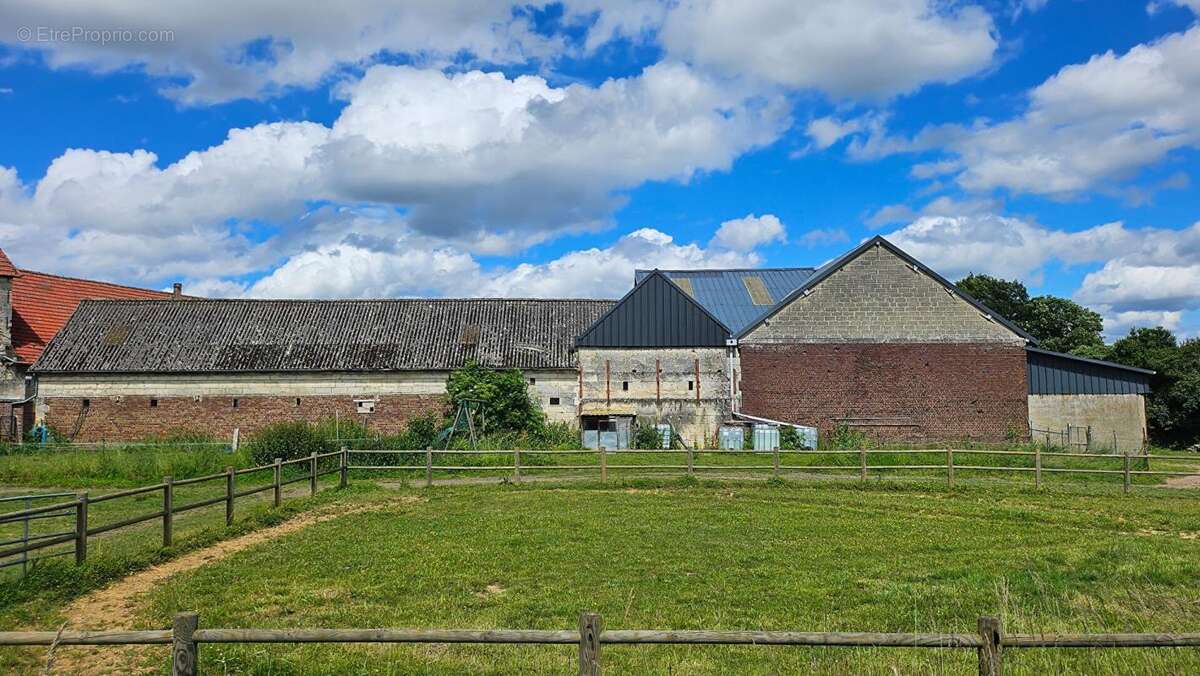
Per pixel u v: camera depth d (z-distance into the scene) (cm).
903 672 880
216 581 1356
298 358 4434
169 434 4331
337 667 932
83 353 4484
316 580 1366
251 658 951
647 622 1113
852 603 1223
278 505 2094
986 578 1361
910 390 4016
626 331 4231
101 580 1341
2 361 4566
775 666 933
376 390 4369
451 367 4350
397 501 2355
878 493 2484
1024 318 7888
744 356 4059
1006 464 3150
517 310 4831
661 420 4166
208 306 4891
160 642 664
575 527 1875
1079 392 3997
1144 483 2791
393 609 1190
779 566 1475
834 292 4066
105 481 2766
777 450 2688
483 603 1223
